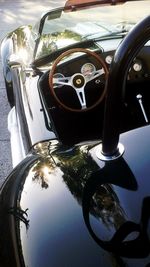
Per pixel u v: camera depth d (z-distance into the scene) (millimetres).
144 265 1010
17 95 2783
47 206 1293
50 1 10281
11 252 1232
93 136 2656
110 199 1188
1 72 5316
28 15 8930
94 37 2842
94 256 1081
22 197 1407
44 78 2635
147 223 1079
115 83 1218
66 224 1197
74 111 2602
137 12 3014
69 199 1278
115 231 1105
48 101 2688
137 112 2746
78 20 3098
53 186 1372
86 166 1360
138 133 1366
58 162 1527
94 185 1261
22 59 3027
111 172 1258
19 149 2695
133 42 1173
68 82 2637
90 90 2742
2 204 1448
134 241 1060
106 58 2674
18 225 1295
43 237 1198
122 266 1027
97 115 2729
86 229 1156
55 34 3008
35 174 1510
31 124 2402
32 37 3402
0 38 7223
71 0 2979
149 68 2793
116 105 1244
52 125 2355
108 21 3047
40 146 2113
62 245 1146
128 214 1123
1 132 3959
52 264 1112
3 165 3373
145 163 1231
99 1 2955
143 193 1151
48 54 2771
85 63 2631
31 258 1164
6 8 9758
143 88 2869
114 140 1290
